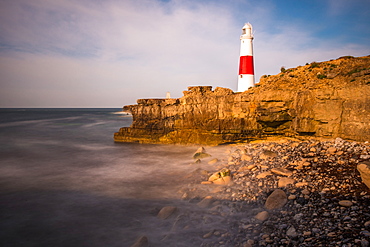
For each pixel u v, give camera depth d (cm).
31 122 8712
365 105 1759
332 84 2088
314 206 987
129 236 1004
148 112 3572
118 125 7356
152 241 932
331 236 765
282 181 1253
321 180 1204
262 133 2586
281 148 1958
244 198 1193
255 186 1305
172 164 2241
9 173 2066
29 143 3838
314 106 2117
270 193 1190
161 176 1850
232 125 2722
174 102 3269
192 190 1393
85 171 2102
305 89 2228
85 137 4531
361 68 2070
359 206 917
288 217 953
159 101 3450
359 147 1544
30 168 2236
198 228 980
